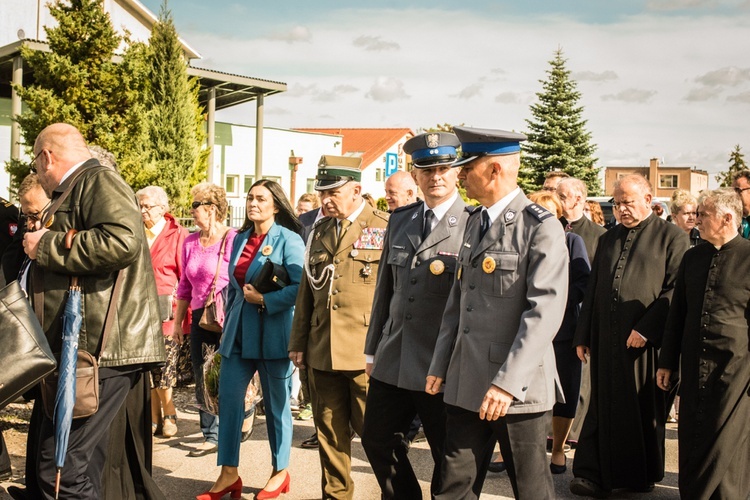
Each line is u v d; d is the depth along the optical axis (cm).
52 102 1642
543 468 347
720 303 463
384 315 442
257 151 2691
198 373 622
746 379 459
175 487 523
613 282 521
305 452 613
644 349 515
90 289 374
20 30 2839
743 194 705
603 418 516
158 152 2041
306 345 483
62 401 353
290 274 501
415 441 646
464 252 366
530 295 338
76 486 369
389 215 477
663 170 8975
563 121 4219
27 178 470
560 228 347
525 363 327
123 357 378
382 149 4881
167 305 653
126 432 416
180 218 1994
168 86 2072
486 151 356
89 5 1702
